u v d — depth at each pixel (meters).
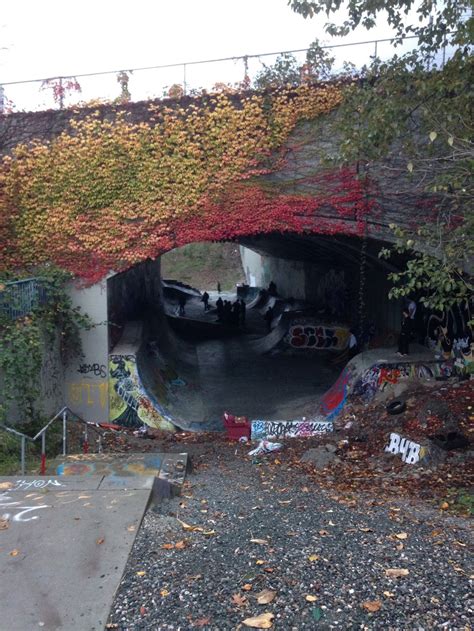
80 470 8.64
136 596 4.71
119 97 15.30
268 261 49.47
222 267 71.19
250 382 22.27
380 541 6.04
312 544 5.91
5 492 7.15
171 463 9.42
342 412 15.41
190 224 15.52
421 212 14.69
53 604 4.59
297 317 28.22
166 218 15.49
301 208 15.26
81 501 6.76
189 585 4.89
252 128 15.14
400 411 13.66
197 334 33.41
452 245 9.58
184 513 7.06
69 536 5.79
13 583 4.90
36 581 4.93
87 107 15.27
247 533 6.29
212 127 15.19
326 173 15.12
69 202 15.51
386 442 12.46
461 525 6.93
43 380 13.67
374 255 18.44
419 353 17.31
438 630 4.25
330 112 14.91
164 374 20.53
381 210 15.01
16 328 11.83
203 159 15.36
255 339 32.41
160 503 7.41
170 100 15.22
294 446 13.02
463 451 10.92
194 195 15.41
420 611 4.49
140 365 16.91
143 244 15.60
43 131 15.39
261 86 15.08
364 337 23.97
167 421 15.84
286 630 4.27
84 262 15.64
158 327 26.47
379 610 4.50
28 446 11.30
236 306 37.19
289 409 18.38
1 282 12.52
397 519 7.13
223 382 22.44
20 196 15.52
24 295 13.21
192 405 19.36
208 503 7.71
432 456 10.80
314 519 7.00
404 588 4.85
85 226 15.55
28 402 12.28
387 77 10.66
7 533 5.87
